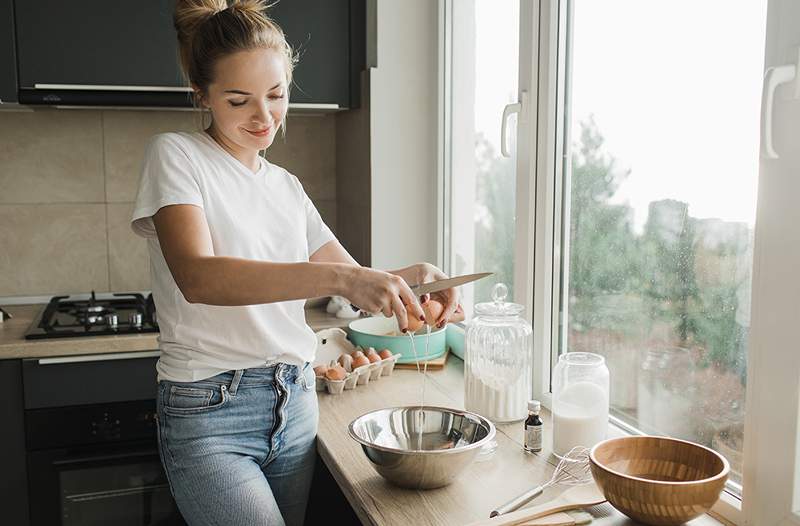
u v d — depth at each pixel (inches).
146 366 89.6
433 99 101.7
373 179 101.5
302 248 64.1
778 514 48.6
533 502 52.9
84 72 93.8
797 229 46.3
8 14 91.4
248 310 59.3
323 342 87.0
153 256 60.2
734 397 54.6
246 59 55.0
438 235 102.0
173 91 97.3
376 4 99.3
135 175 110.5
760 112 47.6
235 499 59.2
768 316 48.6
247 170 60.7
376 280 49.0
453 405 74.6
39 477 88.4
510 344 69.2
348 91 103.3
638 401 65.1
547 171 74.5
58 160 108.0
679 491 44.6
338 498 87.2
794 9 45.8
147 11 94.7
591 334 71.4
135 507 91.7
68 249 109.6
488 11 88.4
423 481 53.9
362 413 72.2
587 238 71.2
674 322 60.2
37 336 86.7
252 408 60.9
